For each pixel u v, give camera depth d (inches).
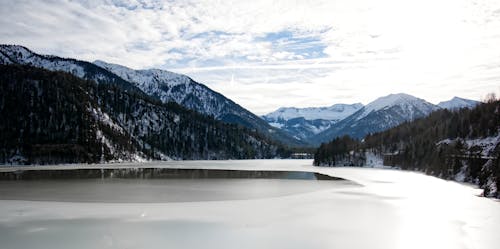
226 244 1183.6
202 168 5167.3
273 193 2343.8
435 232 1304.1
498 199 2079.2
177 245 1175.6
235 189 2576.3
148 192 2401.6
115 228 1380.4
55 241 1219.9
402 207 1800.0
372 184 2930.6
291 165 6456.7
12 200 2044.8
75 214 1635.1
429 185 2842.0
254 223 1451.8
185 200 2041.1
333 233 1301.7
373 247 1146.0
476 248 1121.4
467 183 3016.7
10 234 1304.1
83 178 3449.8
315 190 2509.8
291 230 1342.3
